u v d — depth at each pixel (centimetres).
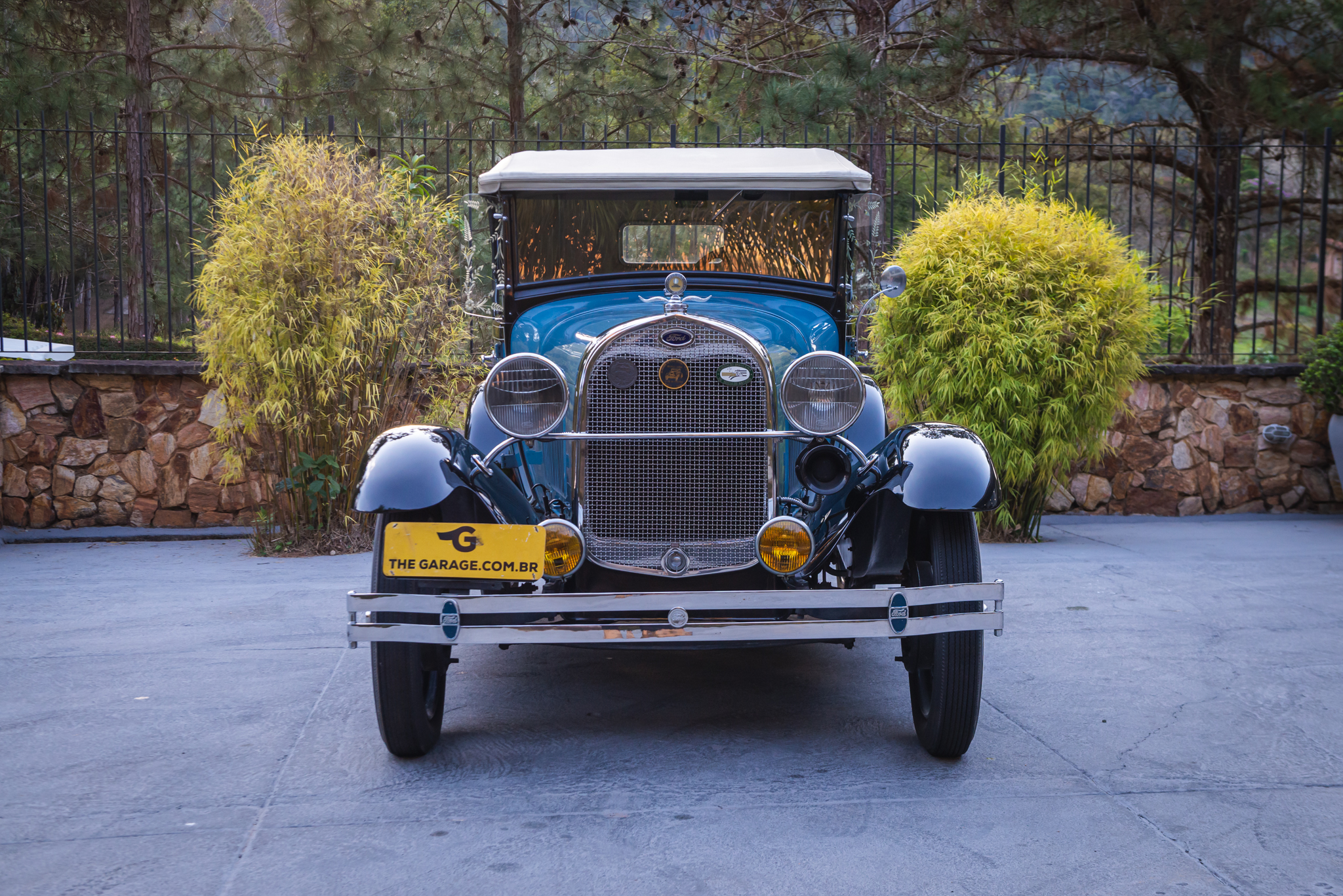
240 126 1411
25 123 1249
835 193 403
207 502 755
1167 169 1302
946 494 306
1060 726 347
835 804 286
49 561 645
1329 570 594
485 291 436
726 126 1180
